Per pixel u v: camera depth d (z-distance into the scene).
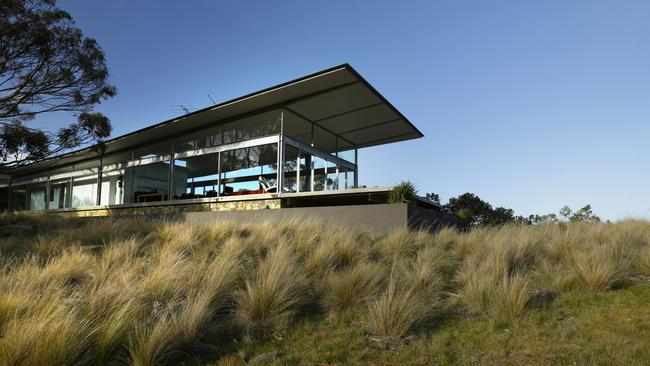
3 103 15.16
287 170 13.67
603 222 12.68
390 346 3.29
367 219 10.23
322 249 6.00
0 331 3.12
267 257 5.69
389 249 7.20
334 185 16.45
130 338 3.09
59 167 23.06
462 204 23.28
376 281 4.68
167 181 16.95
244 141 14.48
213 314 3.87
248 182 14.20
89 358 2.94
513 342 3.24
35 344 2.79
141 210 17.19
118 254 5.86
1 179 27.28
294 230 8.23
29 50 14.37
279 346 3.34
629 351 2.96
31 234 9.75
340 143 17.33
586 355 2.95
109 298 3.76
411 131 16.56
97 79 16.08
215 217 12.08
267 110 13.96
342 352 3.16
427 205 13.38
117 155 19.56
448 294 4.64
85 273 5.09
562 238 6.93
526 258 6.23
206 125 15.92
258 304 3.95
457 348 3.20
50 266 5.00
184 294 4.27
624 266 5.27
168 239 7.61
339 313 4.09
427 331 3.59
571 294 4.52
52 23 14.92
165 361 3.06
